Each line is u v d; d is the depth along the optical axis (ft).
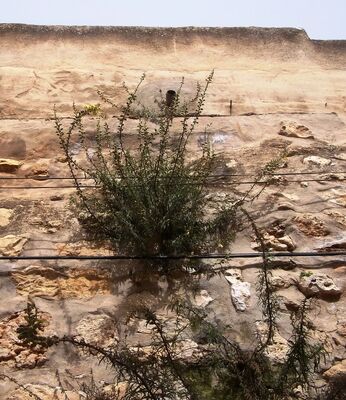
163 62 21.36
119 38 21.95
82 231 11.22
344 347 9.28
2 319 9.33
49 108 17.79
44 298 9.77
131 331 9.28
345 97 20.66
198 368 8.63
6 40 21.08
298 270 10.64
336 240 11.39
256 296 10.01
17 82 18.81
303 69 22.15
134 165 11.71
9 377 8.44
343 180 13.34
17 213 11.74
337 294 10.21
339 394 8.43
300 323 8.29
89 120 15.37
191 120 15.69
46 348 8.91
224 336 9.23
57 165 13.60
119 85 19.43
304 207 12.26
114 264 10.45
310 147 14.73
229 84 20.44
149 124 15.29
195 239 10.80
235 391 8.32
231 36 22.97
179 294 10.00
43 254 10.60
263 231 11.49
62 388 8.37
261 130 15.39
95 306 9.70
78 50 21.20
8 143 14.08
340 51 23.22
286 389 7.88
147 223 10.37
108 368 8.71
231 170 13.52
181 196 10.97
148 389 7.38
